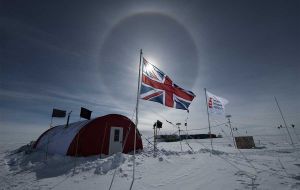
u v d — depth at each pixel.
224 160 11.70
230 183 7.14
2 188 7.77
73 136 14.30
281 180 7.34
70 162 11.90
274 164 10.52
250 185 6.82
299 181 7.16
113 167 9.80
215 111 14.45
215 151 15.21
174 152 14.70
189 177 8.13
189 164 10.59
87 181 8.01
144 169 9.48
